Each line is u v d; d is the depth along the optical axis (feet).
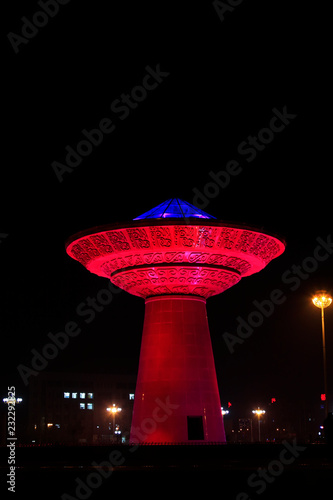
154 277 108.17
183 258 105.19
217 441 106.63
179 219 100.07
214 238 102.89
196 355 109.29
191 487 81.97
